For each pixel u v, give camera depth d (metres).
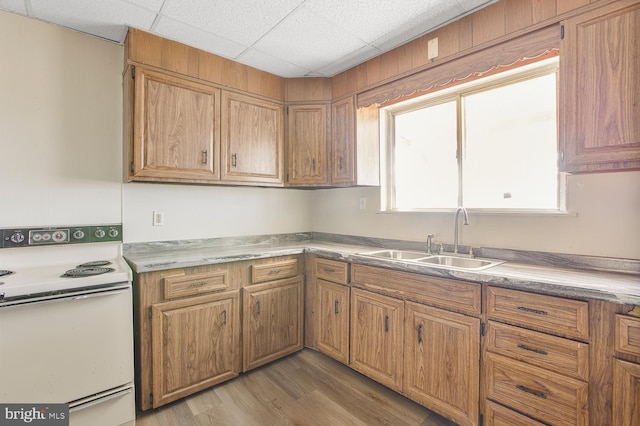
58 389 1.50
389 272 2.00
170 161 2.09
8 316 1.39
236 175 2.41
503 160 2.11
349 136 2.56
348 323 2.28
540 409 1.40
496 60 1.73
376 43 2.17
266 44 2.17
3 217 1.83
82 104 2.06
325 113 2.71
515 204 2.05
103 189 2.15
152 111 2.02
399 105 2.68
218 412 1.87
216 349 2.11
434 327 1.77
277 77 2.67
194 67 2.21
